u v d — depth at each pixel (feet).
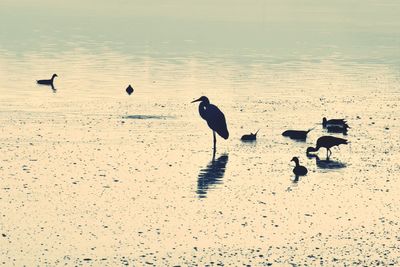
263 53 277.44
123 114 177.58
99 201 117.19
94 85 213.66
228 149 148.97
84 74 231.09
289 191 123.34
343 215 112.78
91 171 132.36
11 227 106.11
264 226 108.17
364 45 305.12
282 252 99.19
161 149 147.84
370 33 346.74
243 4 497.05
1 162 136.26
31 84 213.87
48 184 124.67
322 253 98.99
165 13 424.87
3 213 111.24
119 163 137.49
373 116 178.29
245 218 111.04
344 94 203.62
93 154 142.92
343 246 101.35
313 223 109.50
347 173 133.28
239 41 308.60
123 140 153.69
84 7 464.65
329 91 207.62
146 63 252.42
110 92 203.92
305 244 101.96
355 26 376.07
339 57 271.08
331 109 185.57
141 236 103.96
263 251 99.50
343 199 119.75
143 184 125.80
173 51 279.69
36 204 115.24
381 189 124.67
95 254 97.91
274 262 96.07
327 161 140.97
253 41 309.63
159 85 214.48
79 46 290.35
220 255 98.12
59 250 98.99
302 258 97.40
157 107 186.19
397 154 145.79
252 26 363.56
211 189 123.75
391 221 110.52
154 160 140.05
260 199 119.24
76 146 148.15
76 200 117.39
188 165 137.28
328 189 124.47
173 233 105.09
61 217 110.22
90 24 367.66
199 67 244.83
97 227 106.83
